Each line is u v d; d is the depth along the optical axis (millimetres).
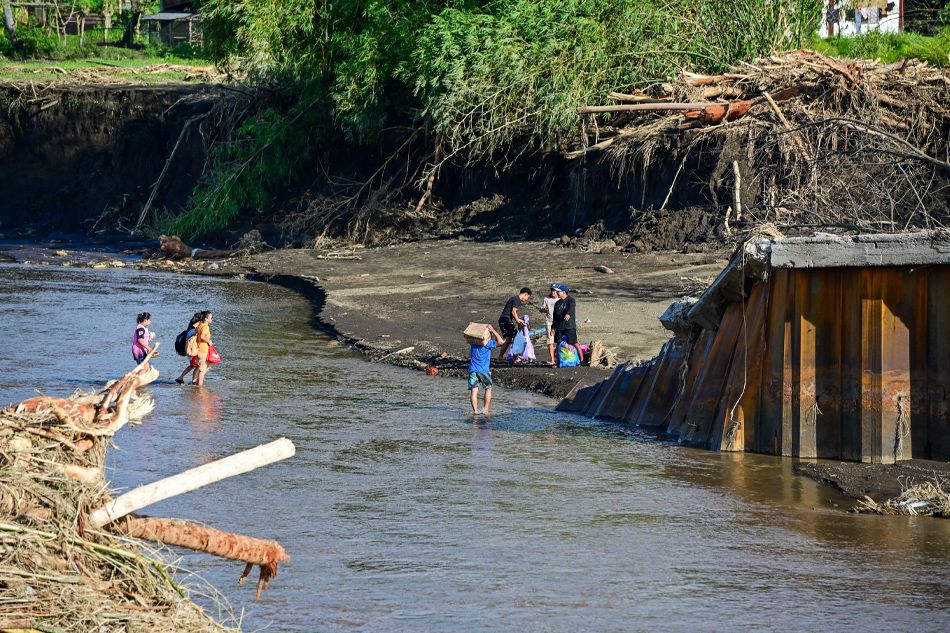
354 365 50156
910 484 28656
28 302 71562
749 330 33219
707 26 83875
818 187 58125
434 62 86938
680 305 37094
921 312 30859
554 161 90375
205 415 38375
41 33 188375
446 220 95438
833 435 32000
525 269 73438
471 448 33531
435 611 19250
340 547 23094
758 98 74812
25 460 12648
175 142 129125
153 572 13234
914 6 107312
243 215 112625
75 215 132500
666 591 20453
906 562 22344
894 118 68625
